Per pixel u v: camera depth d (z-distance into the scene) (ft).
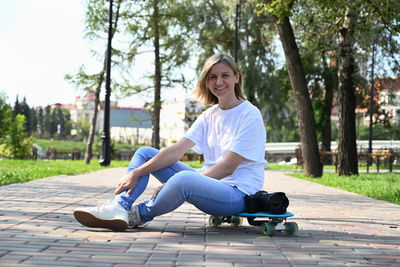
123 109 217.77
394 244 10.80
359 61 62.54
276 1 36.96
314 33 49.01
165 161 11.19
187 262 8.16
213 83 11.50
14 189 22.09
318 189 30.40
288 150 121.19
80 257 8.25
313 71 91.50
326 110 94.94
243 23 80.33
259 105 80.94
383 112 87.15
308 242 10.57
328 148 95.09
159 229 11.80
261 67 81.30
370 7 37.01
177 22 74.59
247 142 11.07
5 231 10.69
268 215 10.75
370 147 83.35
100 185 27.53
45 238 9.97
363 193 27.25
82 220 10.77
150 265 7.85
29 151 85.71
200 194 10.54
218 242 10.19
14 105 313.32
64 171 39.75
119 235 10.59
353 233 12.34
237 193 10.94
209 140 11.75
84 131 304.09
